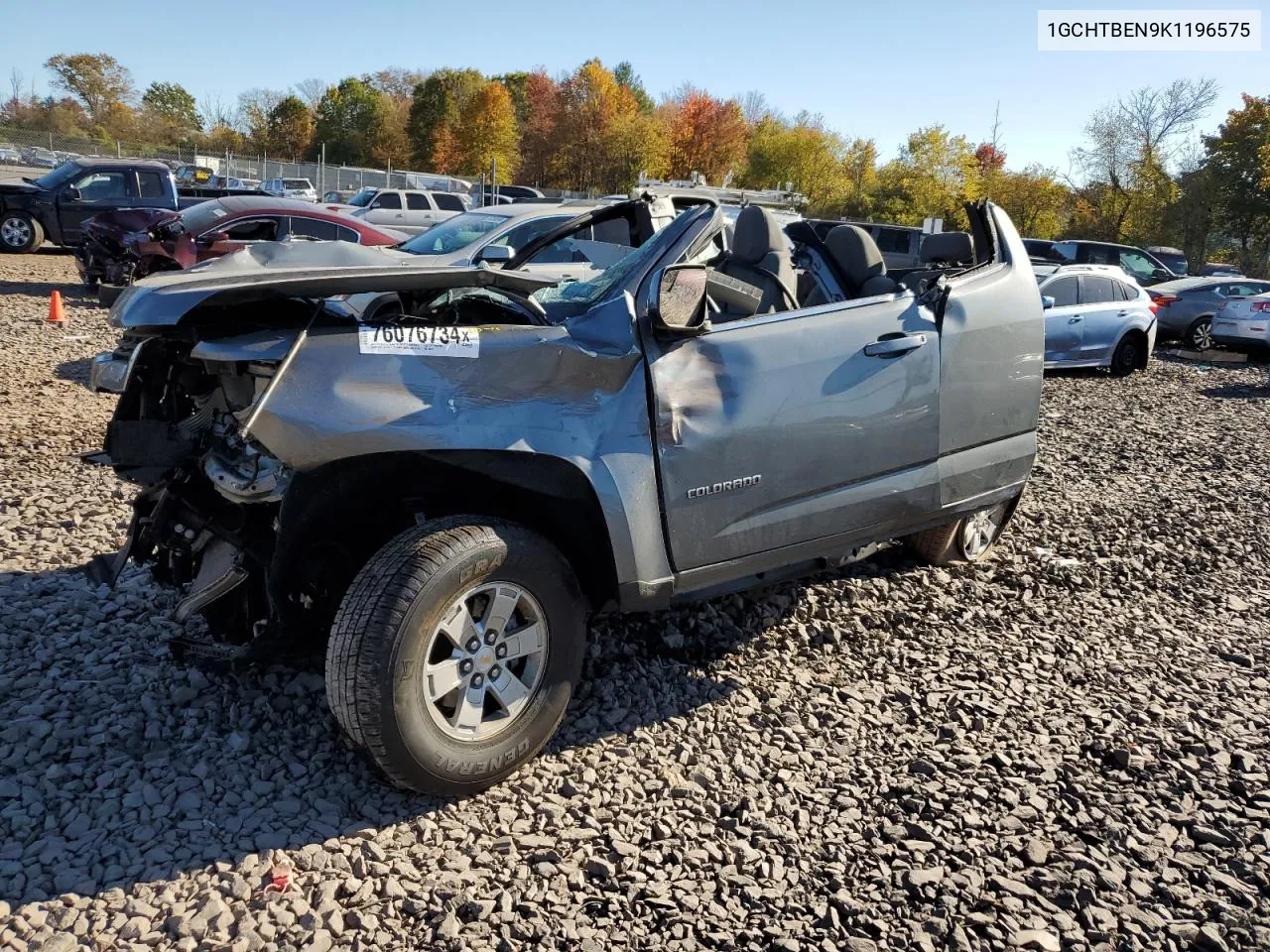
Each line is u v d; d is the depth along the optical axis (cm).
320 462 294
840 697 396
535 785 325
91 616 426
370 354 303
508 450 316
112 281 1453
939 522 459
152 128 9212
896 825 312
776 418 377
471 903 267
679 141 7212
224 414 337
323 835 293
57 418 759
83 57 9000
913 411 423
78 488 595
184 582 373
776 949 258
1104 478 793
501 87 7625
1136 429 1032
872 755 355
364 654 286
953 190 5244
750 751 354
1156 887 290
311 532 321
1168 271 2527
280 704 362
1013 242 500
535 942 256
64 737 335
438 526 307
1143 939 268
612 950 254
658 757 346
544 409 328
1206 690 418
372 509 337
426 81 8181
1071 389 1333
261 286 297
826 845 302
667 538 353
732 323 377
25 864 273
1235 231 5150
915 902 279
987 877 291
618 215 484
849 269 464
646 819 311
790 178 6319
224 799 306
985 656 440
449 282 335
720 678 405
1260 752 368
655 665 410
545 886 277
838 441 397
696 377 359
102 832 288
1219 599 531
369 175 5062
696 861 291
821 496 398
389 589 290
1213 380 1488
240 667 334
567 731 360
